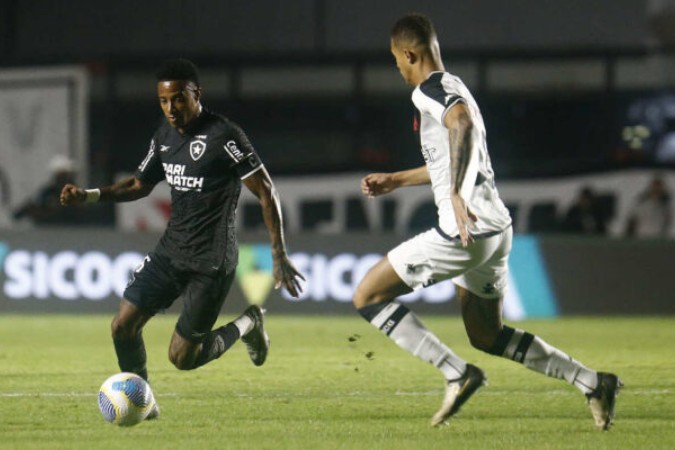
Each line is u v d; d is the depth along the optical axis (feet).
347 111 314.76
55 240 213.66
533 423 87.30
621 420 89.35
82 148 261.03
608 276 219.61
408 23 80.53
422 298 216.33
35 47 329.11
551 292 218.18
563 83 302.45
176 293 87.51
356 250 215.92
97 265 213.87
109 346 153.69
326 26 326.24
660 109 297.94
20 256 213.25
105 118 310.24
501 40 316.19
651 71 299.38
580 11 313.32
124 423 83.05
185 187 85.56
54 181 246.06
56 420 88.58
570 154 307.37
